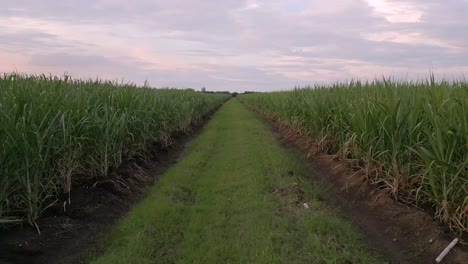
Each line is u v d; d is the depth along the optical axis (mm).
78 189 5309
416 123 4656
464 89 4098
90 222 4590
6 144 3725
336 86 9727
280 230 4438
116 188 5785
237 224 4695
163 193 6047
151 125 8883
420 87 5715
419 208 4594
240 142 11914
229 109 34312
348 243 4125
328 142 8336
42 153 4344
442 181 3994
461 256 3535
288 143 11750
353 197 5840
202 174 7559
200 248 4000
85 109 5578
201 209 5281
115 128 6336
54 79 6281
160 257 3844
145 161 7938
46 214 4434
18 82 5121
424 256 3795
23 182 3918
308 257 3762
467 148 3668
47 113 4285
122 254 3795
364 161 5930
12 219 3898
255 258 3762
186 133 13852
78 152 5281
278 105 15969
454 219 3840
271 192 6129
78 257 3812
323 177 7305
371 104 5828
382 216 4902
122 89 7969
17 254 3559
